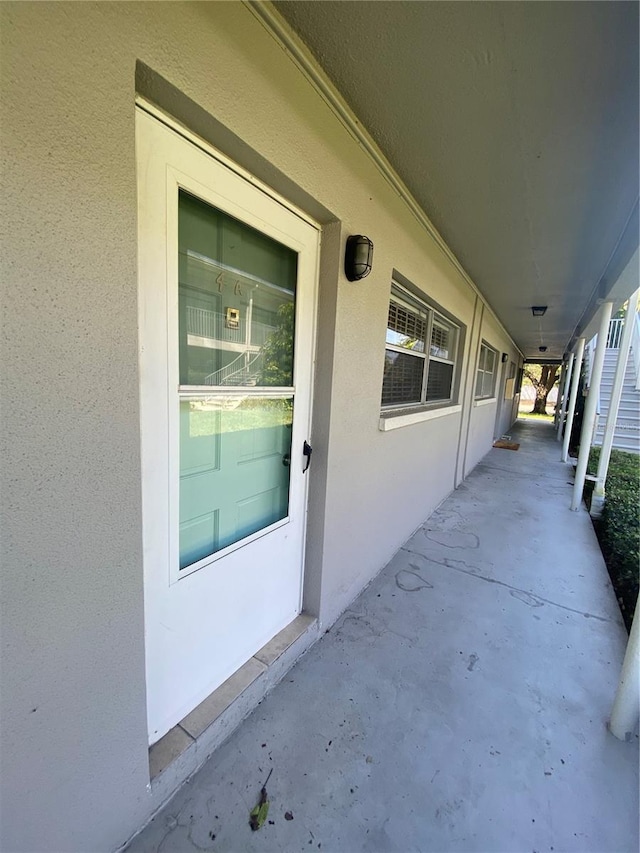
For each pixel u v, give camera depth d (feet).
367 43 4.08
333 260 5.66
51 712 2.80
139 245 3.40
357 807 4.04
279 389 5.44
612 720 5.07
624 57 4.12
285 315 5.48
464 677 5.93
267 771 4.36
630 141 5.57
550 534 11.96
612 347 30.48
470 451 19.61
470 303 14.40
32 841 2.82
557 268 11.78
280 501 5.98
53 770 2.88
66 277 2.52
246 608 5.40
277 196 4.79
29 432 2.44
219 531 4.95
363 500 7.77
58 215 2.43
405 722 5.08
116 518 3.04
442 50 4.14
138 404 3.10
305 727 4.95
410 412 10.48
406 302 9.87
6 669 2.51
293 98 4.28
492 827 3.91
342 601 7.40
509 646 6.70
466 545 10.87
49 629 2.71
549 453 26.35
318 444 6.21
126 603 3.22
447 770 4.47
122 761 3.41
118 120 2.69
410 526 11.19
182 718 4.53
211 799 4.04
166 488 4.00
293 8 3.70
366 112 5.23
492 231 9.10
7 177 2.18
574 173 6.48
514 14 3.68
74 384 2.64
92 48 2.47
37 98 2.25
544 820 3.99
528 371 74.23
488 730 5.02
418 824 3.91
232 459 5.01
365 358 6.99
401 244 7.67
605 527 12.33
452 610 7.71
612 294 11.85
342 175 5.40
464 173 6.63
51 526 2.63
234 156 4.00
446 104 5.00
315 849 3.66
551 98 4.80
